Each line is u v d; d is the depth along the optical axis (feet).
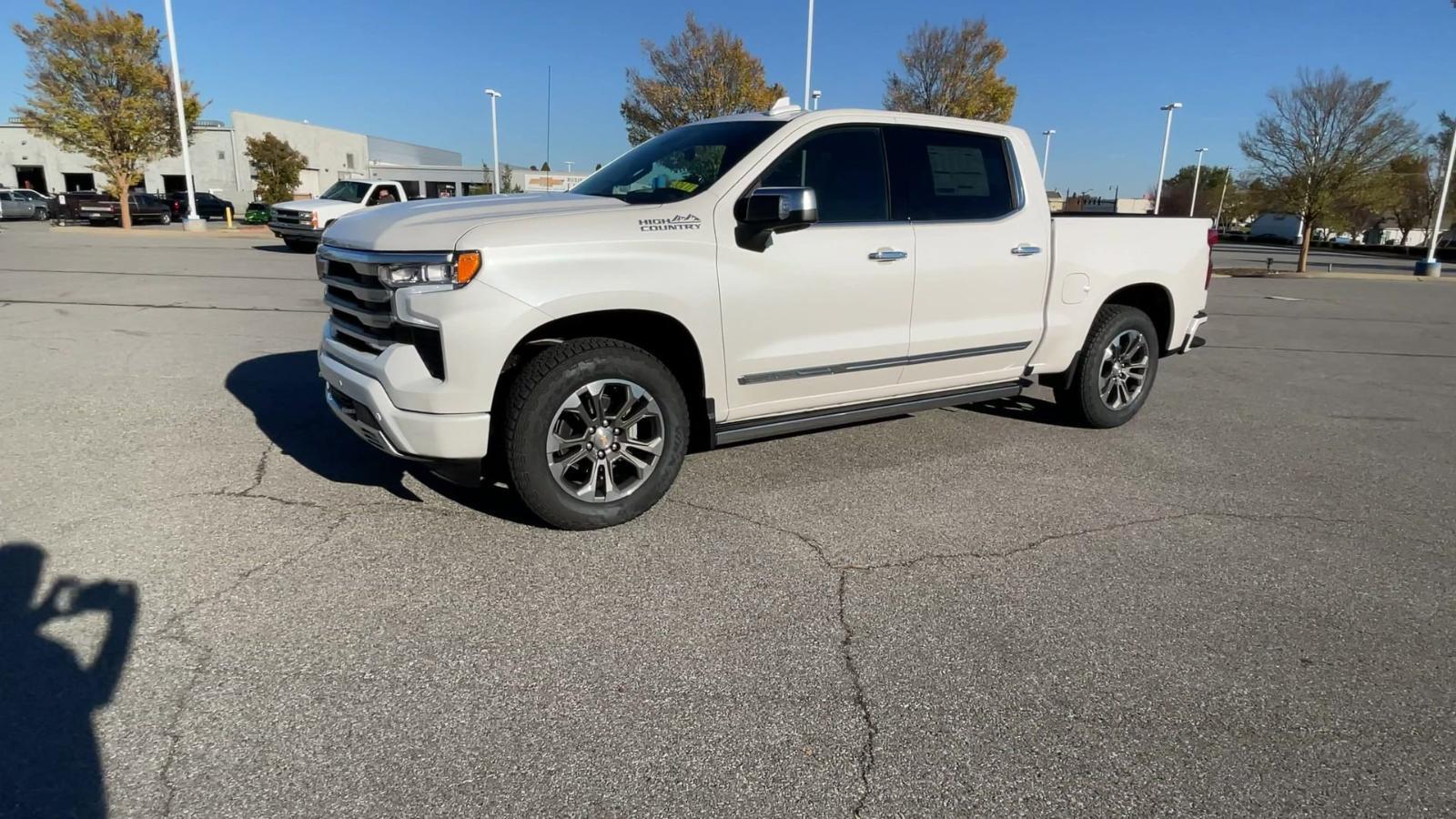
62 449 15.78
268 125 182.91
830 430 18.92
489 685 8.96
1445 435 20.25
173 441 16.40
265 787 7.36
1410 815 7.48
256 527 12.60
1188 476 16.43
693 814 7.22
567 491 12.45
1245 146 83.30
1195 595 11.44
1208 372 28.09
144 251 59.06
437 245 11.26
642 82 81.66
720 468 16.07
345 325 12.96
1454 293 66.54
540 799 7.35
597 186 15.55
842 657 9.69
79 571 11.02
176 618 10.01
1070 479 16.03
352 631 9.91
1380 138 76.18
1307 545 13.21
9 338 25.73
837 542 12.80
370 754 7.84
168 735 7.98
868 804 7.41
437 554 11.94
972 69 82.12
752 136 14.24
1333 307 52.08
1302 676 9.58
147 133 89.86
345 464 15.39
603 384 12.36
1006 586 11.53
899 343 15.16
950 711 8.75
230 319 30.53
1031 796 7.55
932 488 15.29
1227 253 133.80
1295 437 19.66
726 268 13.01
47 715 8.16
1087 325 18.01
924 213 15.38
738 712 8.64
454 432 11.45
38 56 85.30
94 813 6.98
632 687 9.01
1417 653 10.14
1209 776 7.89
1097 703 8.95
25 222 118.73
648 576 11.51
